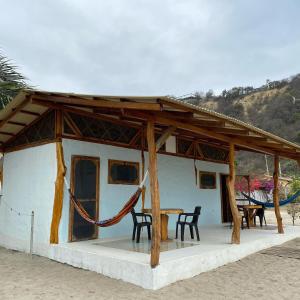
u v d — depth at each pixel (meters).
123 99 4.90
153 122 5.15
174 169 9.58
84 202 7.07
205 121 5.64
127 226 7.93
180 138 9.94
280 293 4.53
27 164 7.71
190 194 10.02
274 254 6.93
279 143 7.40
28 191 7.55
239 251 6.50
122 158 8.00
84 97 5.57
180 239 7.19
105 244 6.51
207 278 5.16
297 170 38.00
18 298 4.33
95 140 7.45
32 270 5.74
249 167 41.72
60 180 6.64
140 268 4.77
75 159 7.01
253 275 5.39
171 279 4.84
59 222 6.64
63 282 5.00
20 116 7.32
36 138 7.54
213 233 8.27
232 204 6.82
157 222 4.75
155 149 5.11
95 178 7.36
